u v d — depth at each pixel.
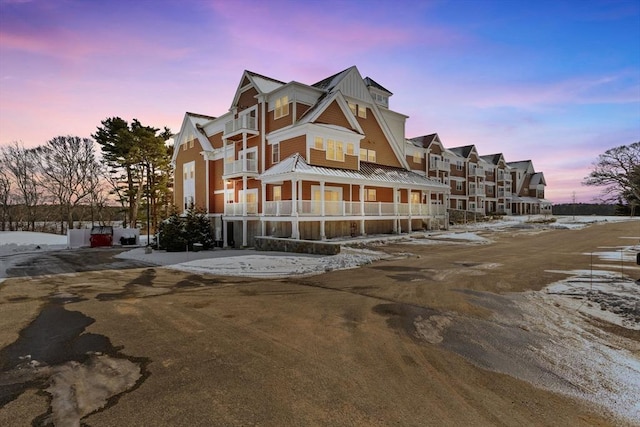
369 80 32.97
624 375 4.48
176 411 3.72
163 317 7.29
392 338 5.88
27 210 44.97
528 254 16.34
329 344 5.63
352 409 3.72
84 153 43.19
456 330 6.24
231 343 5.73
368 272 12.18
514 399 3.90
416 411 3.66
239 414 3.65
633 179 32.19
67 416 3.65
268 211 22.73
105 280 12.03
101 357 5.25
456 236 25.39
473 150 53.78
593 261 13.85
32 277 12.98
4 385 4.39
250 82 26.62
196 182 31.97
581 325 6.42
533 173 71.81
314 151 22.41
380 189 28.55
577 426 3.39
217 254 19.19
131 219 40.91
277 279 11.40
